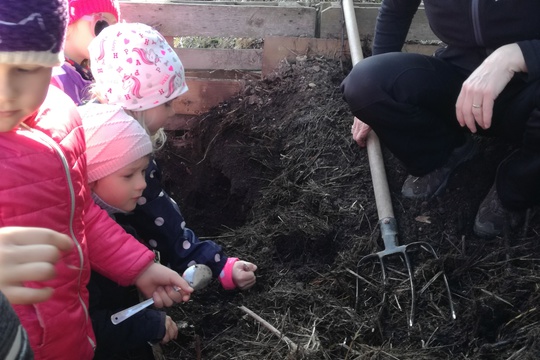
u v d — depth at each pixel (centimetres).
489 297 218
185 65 324
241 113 311
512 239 241
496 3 222
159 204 215
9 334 90
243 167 293
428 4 242
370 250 248
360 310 227
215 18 315
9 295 98
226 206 296
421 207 258
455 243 245
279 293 234
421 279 232
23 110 141
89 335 176
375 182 261
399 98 237
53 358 160
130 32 207
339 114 297
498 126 242
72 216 160
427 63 241
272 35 321
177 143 325
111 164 188
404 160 255
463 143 261
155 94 209
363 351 208
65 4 141
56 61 141
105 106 193
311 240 253
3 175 146
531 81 223
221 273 219
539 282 220
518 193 235
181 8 311
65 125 162
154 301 193
